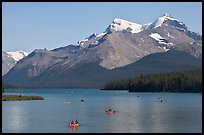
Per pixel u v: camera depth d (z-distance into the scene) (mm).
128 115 133375
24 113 142375
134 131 92625
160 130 94000
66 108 171500
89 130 95062
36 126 102500
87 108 172250
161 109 161125
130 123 108125
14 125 104875
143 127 99375
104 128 98125
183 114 134625
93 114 138875
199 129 94812
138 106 183750
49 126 102750
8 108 168250
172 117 123875
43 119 120562
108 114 138250
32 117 126750
